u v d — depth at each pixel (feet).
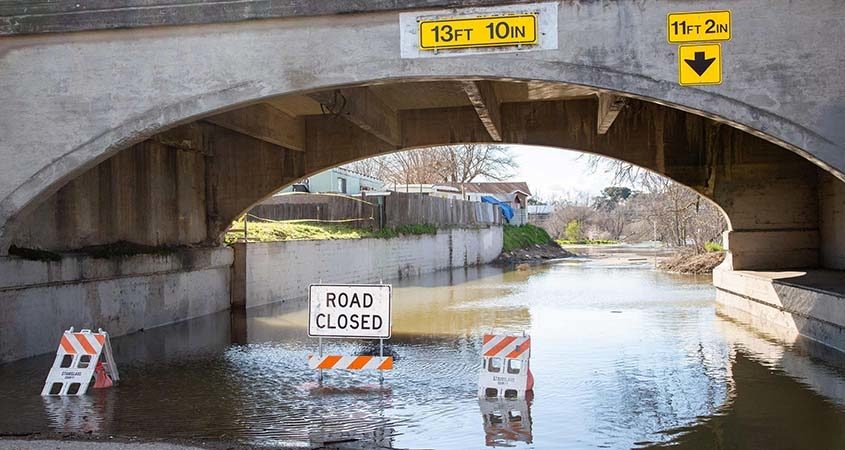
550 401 28.30
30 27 31.65
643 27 28.81
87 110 31.83
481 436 23.62
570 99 55.31
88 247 44.47
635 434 23.79
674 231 129.49
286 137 55.67
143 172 51.01
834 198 52.70
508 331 47.52
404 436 23.65
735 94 28.35
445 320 53.78
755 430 24.14
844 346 37.11
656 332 46.06
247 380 32.86
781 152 56.03
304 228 81.76
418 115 56.39
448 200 128.57
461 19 29.63
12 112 32.17
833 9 27.91
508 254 162.91
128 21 31.19
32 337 37.68
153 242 52.21
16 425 25.27
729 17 28.35
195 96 31.24
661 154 56.18
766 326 48.14
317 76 30.58
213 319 55.67
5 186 32.24
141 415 26.58
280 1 30.37
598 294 73.26
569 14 29.14
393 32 30.09
